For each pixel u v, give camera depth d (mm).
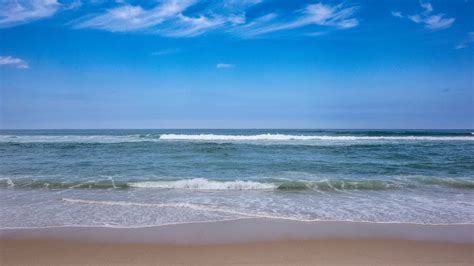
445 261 4695
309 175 12531
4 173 12672
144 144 23391
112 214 7293
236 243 5477
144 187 10484
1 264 4562
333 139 30000
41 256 4883
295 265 4496
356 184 10734
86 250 5137
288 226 6461
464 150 20375
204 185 10539
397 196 9367
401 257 4848
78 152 19297
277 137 30266
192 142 25328
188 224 6562
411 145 23312
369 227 6406
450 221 6840
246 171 13391
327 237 5797
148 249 5188
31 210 7617
